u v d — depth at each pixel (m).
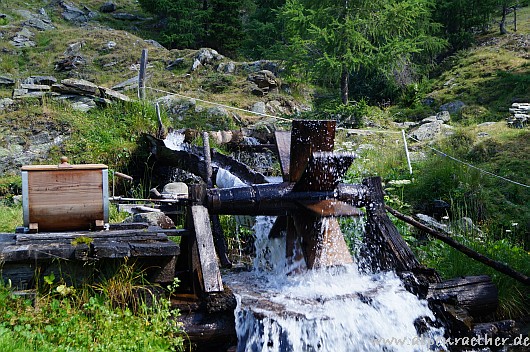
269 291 5.01
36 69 17.84
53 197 4.51
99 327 3.92
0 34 20.16
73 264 4.18
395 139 12.34
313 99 17.83
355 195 5.69
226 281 5.39
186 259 5.12
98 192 4.62
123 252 4.12
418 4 14.41
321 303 4.62
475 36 23.30
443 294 5.07
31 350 3.50
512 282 5.84
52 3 25.81
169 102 13.13
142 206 7.50
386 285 5.13
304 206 5.27
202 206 5.05
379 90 19.02
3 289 3.92
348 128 13.87
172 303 4.30
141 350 3.82
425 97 17.75
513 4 22.83
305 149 5.57
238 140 10.71
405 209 8.26
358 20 13.82
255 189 5.38
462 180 8.60
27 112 10.64
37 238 4.30
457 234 6.96
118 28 25.52
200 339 4.23
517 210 8.13
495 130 12.20
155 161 9.84
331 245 5.45
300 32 15.05
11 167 9.74
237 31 23.14
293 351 4.26
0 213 7.73
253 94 16.38
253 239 6.90
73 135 10.37
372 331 4.57
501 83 16.97
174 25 22.66
